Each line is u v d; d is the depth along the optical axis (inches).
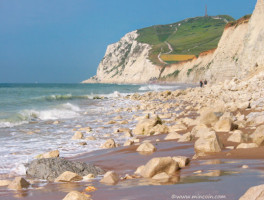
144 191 193.9
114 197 185.9
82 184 257.4
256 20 1785.2
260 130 333.1
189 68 4190.5
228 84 1273.4
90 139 537.0
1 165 362.9
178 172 254.5
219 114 575.2
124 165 328.2
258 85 965.2
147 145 394.6
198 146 339.0
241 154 299.4
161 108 1068.5
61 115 911.0
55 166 313.0
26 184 269.9
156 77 5531.5
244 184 185.0
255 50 1583.4
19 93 1988.2
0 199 218.2
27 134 598.5
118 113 985.5
